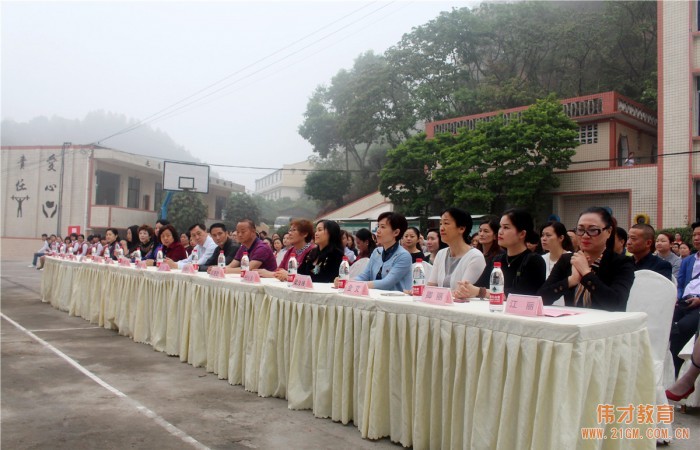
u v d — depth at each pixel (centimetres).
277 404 387
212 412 367
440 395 287
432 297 303
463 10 2361
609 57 2170
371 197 2359
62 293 878
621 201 1554
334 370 350
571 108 1714
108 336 645
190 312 513
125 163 2773
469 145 1680
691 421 363
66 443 310
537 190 1602
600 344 234
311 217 4256
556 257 424
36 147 2812
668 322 304
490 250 450
